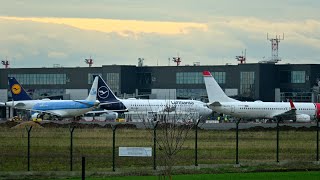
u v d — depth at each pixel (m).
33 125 182.62
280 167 98.81
